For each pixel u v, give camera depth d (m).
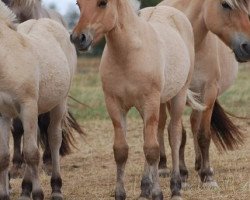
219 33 13.77
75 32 10.70
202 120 13.88
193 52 13.30
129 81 11.15
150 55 11.27
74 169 16.05
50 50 12.13
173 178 12.33
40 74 11.66
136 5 12.27
